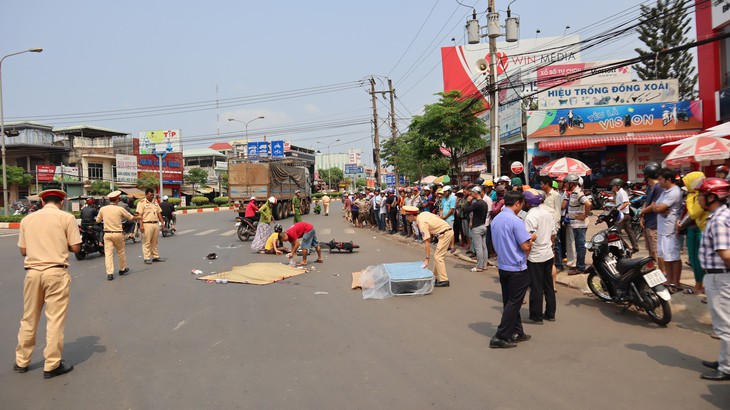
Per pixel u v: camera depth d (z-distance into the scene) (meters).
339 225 24.08
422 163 31.33
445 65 37.97
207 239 17.31
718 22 17.89
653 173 7.58
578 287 8.03
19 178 39.69
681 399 3.85
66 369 4.75
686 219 6.48
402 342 5.45
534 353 5.00
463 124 21.16
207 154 67.38
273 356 5.06
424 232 8.24
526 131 22.44
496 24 15.27
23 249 4.85
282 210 27.98
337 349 5.25
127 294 8.29
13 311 7.35
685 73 35.78
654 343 5.22
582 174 12.62
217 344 5.50
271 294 8.11
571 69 33.56
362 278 8.53
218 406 3.90
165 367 4.82
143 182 46.66
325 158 137.00
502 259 5.26
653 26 35.62
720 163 10.59
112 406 3.97
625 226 10.17
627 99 21.84
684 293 6.57
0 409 3.96
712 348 5.00
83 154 45.84
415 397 4.00
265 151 53.25
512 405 3.81
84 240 12.58
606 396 3.93
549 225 6.16
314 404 3.90
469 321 6.28
